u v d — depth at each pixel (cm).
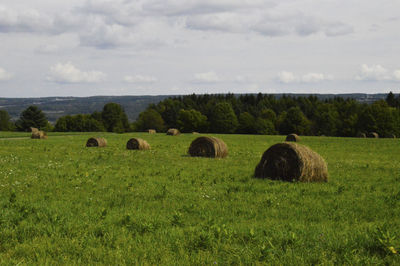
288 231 648
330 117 11256
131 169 1543
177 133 6259
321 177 1280
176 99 17638
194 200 931
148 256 530
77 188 1072
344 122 11212
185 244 575
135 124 13825
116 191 1045
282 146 1310
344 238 605
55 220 695
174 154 2330
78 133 7494
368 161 2105
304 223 723
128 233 638
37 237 609
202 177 1337
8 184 1120
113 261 512
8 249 556
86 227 662
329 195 1025
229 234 608
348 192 1075
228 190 1051
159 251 546
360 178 1385
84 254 535
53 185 1122
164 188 1080
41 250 547
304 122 11038
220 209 830
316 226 691
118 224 695
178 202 908
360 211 838
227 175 1405
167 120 14050
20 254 538
